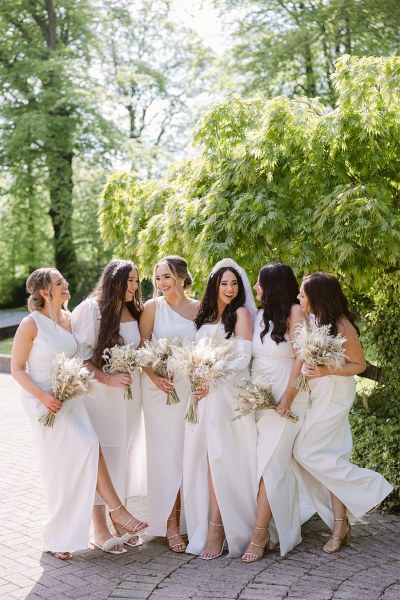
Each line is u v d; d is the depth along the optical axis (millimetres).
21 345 4031
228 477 4000
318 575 3619
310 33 17078
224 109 6039
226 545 4156
